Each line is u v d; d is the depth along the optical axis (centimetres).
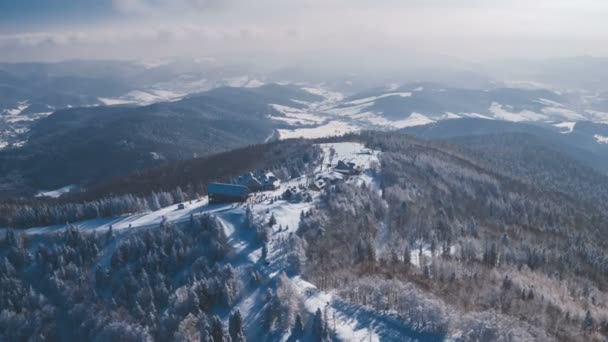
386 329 11881
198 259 15675
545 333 11919
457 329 11769
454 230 19612
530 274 16388
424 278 14638
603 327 13350
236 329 11906
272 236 17062
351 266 15225
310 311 12519
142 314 13750
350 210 19400
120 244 17312
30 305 15212
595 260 19700
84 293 15475
